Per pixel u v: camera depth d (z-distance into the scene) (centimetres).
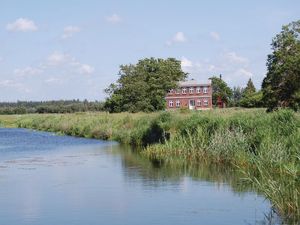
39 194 2212
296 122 2736
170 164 3083
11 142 5303
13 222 1734
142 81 11019
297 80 6241
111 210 1875
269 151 2428
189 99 12875
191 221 1692
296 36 6375
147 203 1977
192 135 3556
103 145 4681
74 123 6769
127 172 2806
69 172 2875
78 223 1702
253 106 11112
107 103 10831
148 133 4400
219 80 15112
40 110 14388
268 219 1683
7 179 2644
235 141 2934
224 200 1991
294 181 1875
